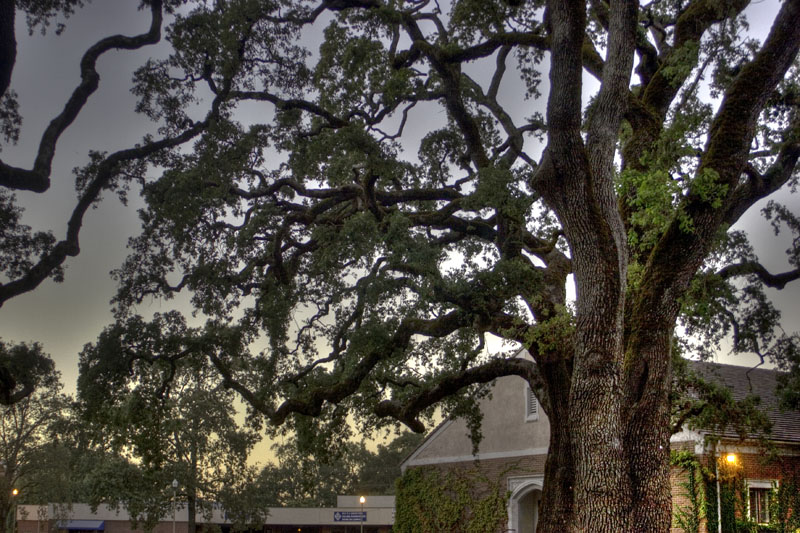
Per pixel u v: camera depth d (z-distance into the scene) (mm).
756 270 16781
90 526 54156
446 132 18812
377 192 17578
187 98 16422
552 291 16516
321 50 17906
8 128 14125
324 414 20938
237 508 44375
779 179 13305
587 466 10320
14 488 44031
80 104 15000
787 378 17828
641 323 11180
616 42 11953
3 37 12469
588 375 10555
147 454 17766
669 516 10477
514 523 24188
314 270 18203
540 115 19797
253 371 19125
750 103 11477
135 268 16250
